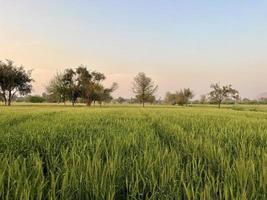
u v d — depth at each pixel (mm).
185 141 8312
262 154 6047
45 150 6855
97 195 3752
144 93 84500
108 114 23922
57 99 87125
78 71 85938
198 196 3988
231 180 4285
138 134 9477
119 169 4746
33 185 3930
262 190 4090
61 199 3688
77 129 11242
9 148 6871
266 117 22922
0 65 69688
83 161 5191
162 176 4363
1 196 3727
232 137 9211
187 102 106000
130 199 4020
